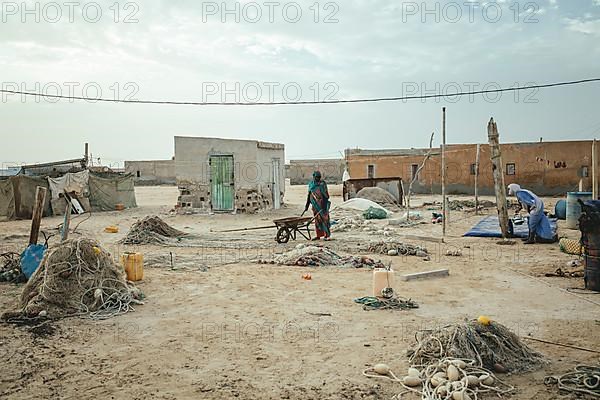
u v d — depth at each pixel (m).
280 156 31.61
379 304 8.78
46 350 6.73
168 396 5.39
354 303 8.98
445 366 5.78
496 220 21.72
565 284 10.30
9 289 10.15
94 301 8.60
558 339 7.00
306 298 9.35
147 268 12.27
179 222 23.27
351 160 44.56
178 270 12.01
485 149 41.12
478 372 5.67
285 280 10.88
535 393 5.37
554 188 39.62
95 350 6.73
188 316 8.26
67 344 6.96
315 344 6.89
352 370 6.02
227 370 6.05
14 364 6.26
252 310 8.58
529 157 40.06
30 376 5.91
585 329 7.43
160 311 8.55
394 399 5.30
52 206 27.09
